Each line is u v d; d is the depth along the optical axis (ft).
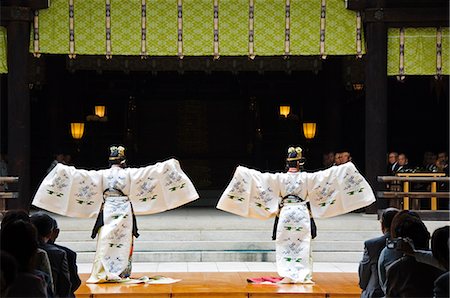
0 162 79.77
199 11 74.59
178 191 50.93
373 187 73.05
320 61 97.04
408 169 81.20
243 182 51.37
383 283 34.83
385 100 73.61
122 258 50.16
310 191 51.52
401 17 73.41
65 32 73.92
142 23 74.33
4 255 25.68
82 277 52.19
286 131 113.91
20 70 72.38
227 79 114.73
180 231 64.80
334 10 74.79
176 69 96.17
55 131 101.65
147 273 54.39
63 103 107.45
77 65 94.73
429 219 69.46
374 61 73.51
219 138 115.65
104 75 111.65
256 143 112.98
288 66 97.09
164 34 74.38
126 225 50.49
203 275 53.47
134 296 45.27
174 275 53.47
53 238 39.04
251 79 113.60
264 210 51.57
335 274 54.39
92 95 112.06
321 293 45.91
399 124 107.76
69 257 38.93
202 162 114.73
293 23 74.79
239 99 115.34
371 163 73.41
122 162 52.47
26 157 72.59
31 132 105.40
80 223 65.41
